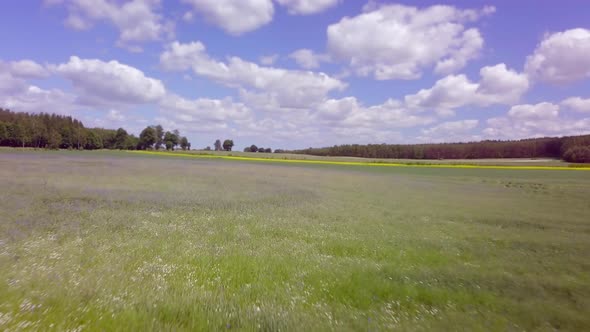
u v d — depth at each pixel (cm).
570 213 2112
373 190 3403
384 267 840
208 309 509
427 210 2083
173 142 15975
